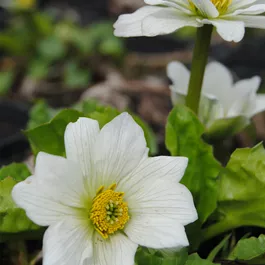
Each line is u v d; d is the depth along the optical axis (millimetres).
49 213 189
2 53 609
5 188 211
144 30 220
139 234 196
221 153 277
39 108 280
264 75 574
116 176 203
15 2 549
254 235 242
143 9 233
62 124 232
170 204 197
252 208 225
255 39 629
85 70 547
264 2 232
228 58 606
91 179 200
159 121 488
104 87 513
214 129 260
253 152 223
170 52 629
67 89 550
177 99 265
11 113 468
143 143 201
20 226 212
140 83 520
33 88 544
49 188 189
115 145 200
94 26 576
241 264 224
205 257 240
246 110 269
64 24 585
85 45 552
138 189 202
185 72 277
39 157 188
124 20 229
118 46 553
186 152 234
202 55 239
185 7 229
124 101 502
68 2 747
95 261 194
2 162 417
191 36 636
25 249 237
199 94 245
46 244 184
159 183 199
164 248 197
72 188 194
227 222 231
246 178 224
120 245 197
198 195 230
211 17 225
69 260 187
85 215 198
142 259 206
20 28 576
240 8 229
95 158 199
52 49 540
